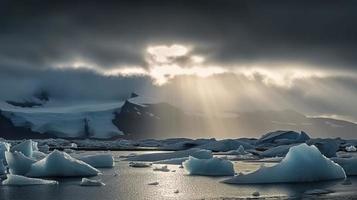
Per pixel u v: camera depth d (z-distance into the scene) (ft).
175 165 119.44
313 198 61.46
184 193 67.67
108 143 357.82
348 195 63.57
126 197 64.75
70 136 511.40
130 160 143.02
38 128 523.70
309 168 79.15
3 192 67.62
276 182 77.30
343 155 161.68
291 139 265.75
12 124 538.47
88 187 74.02
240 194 65.51
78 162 91.25
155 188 73.20
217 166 93.81
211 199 62.08
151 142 371.35
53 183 76.74
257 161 134.92
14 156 88.12
